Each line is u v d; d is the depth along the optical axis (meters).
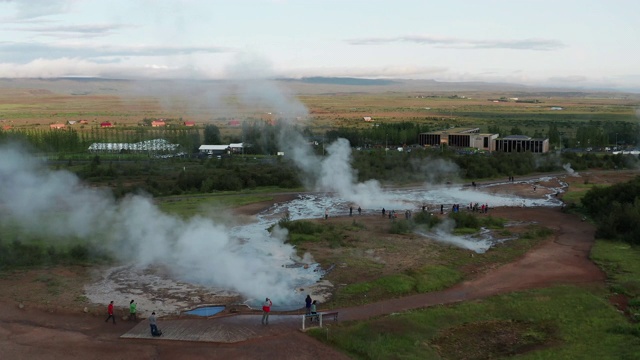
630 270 76.25
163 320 60.97
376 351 52.22
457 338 56.34
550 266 80.88
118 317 61.66
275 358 51.91
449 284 73.19
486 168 173.50
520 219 114.75
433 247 90.88
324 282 73.62
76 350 53.62
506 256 86.56
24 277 73.81
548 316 60.97
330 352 53.03
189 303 66.19
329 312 62.28
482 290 70.75
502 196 142.62
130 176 169.50
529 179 169.50
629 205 101.25
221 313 62.97
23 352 53.03
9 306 64.31
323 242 93.69
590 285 71.00
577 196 139.38
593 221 111.62
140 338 56.22
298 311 63.62
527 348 54.00
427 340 55.56
